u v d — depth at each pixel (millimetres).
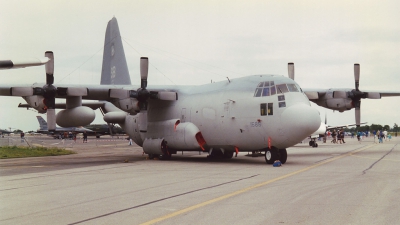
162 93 23547
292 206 8602
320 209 8242
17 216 8055
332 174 14242
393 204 8641
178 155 28812
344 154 26078
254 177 13734
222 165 19219
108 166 19469
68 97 23031
